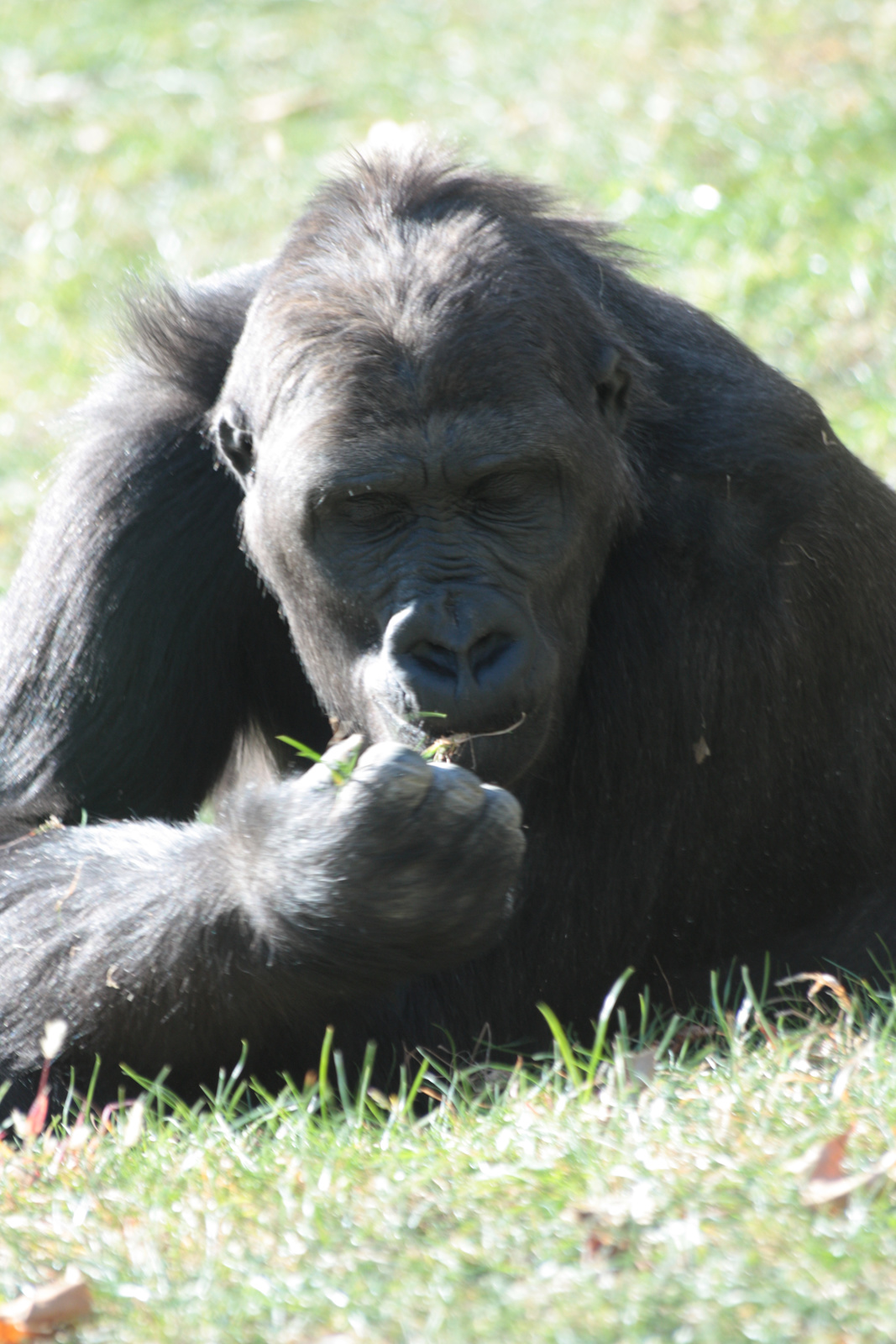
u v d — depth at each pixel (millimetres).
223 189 32312
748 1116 8672
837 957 12375
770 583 11773
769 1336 6730
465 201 11219
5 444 25500
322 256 10891
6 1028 10969
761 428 11969
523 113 31703
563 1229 7637
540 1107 9180
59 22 39969
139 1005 10555
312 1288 7395
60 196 33312
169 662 12188
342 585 10484
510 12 35906
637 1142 8344
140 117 35719
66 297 29719
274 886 9547
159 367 12375
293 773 13219
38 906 11055
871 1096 8758
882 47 30391
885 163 27125
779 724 12055
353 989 9789
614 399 11070
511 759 10250
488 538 10258
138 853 11055
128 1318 7402
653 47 32844
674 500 11836
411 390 9930
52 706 12094
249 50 37281
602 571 11406
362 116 33406
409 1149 8664
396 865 9094
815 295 24391
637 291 12406
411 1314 7145
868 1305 6914
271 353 10641
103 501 12188
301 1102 9664
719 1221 7574
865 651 12312
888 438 21031
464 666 9945
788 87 30016
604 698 11914
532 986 12422
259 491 10891
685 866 12398
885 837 12773
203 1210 8242
